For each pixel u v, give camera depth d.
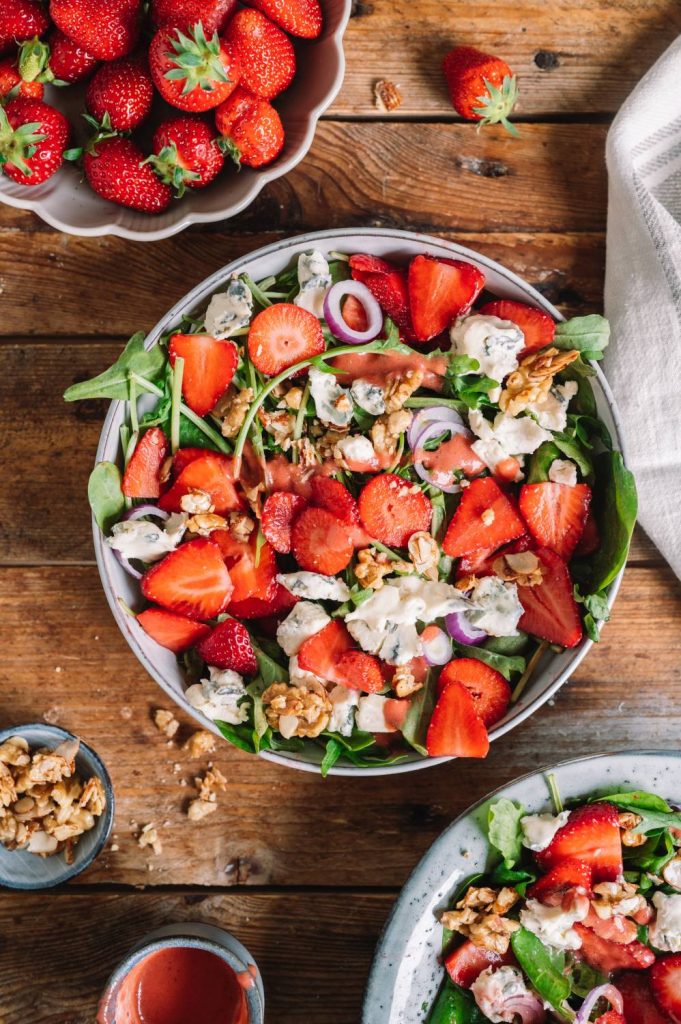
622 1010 0.81
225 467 0.81
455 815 0.87
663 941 0.80
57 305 0.86
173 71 0.78
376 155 0.86
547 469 0.81
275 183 0.86
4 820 0.83
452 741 0.80
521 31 0.86
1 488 0.87
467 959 0.80
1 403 0.87
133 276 0.86
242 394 0.81
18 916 0.87
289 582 0.81
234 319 0.79
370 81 0.86
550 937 0.79
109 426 0.79
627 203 0.83
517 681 0.82
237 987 0.83
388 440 0.81
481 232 0.86
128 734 0.87
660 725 0.87
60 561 0.87
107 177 0.81
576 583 0.82
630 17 0.86
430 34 0.86
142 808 0.87
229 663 0.81
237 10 0.80
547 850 0.79
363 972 0.86
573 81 0.86
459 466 0.82
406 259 0.81
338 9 0.80
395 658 0.80
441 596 0.81
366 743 0.81
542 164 0.86
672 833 0.80
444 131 0.86
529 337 0.80
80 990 0.86
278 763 0.82
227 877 0.87
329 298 0.80
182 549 0.80
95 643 0.87
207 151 0.81
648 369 0.84
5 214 0.86
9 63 0.82
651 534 0.85
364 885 0.87
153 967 0.84
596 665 0.87
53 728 0.82
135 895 0.87
